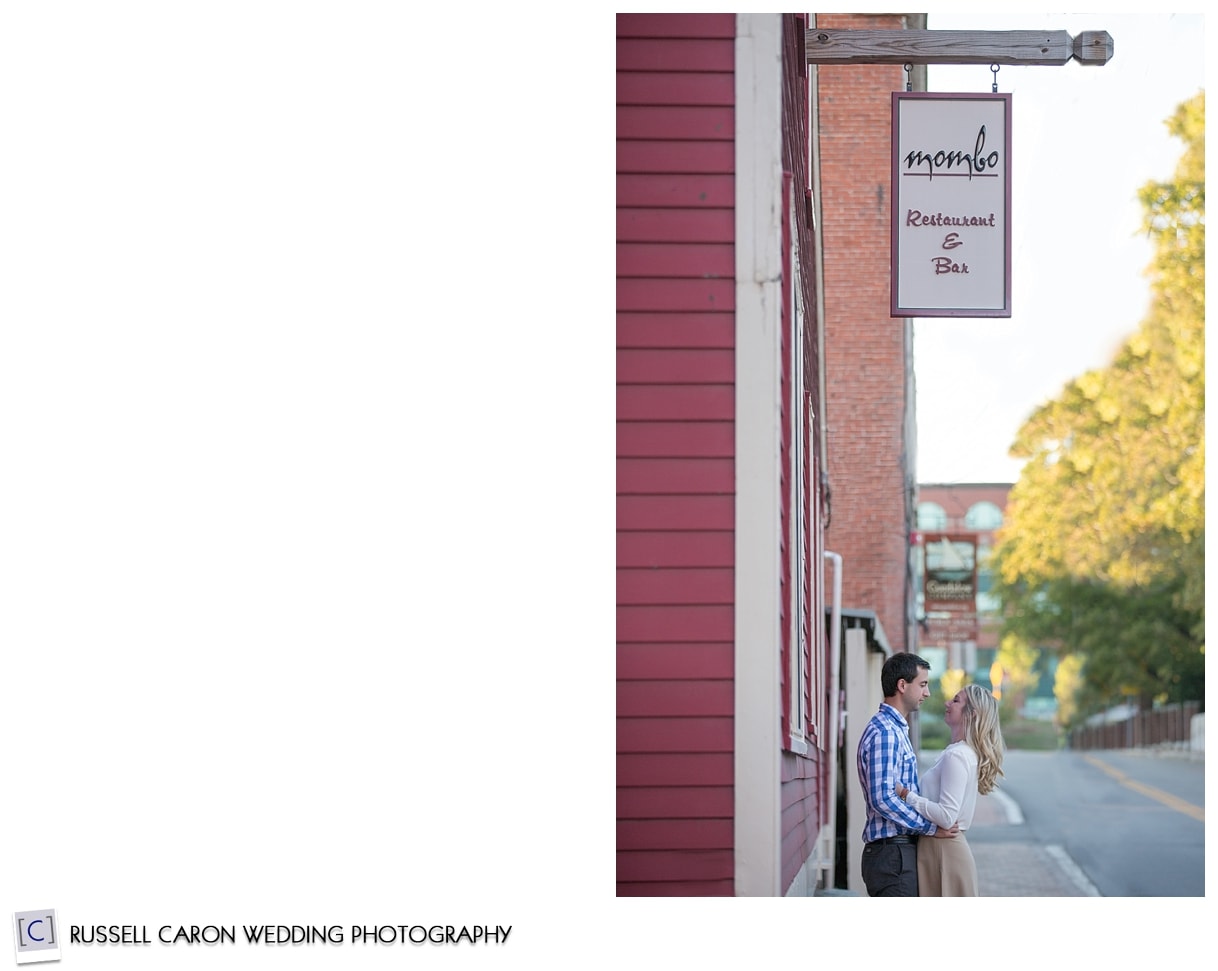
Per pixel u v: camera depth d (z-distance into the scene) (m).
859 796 13.97
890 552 22.22
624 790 5.63
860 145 21.09
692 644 5.63
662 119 5.73
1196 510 40.59
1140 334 39.88
